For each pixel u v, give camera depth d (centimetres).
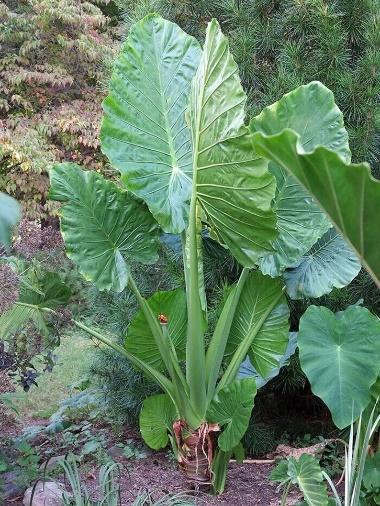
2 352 346
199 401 349
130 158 351
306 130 325
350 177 186
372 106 387
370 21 396
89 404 470
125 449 402
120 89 357
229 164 315
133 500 335
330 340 297
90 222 340
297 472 283
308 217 337
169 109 360
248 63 413
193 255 341
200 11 440
